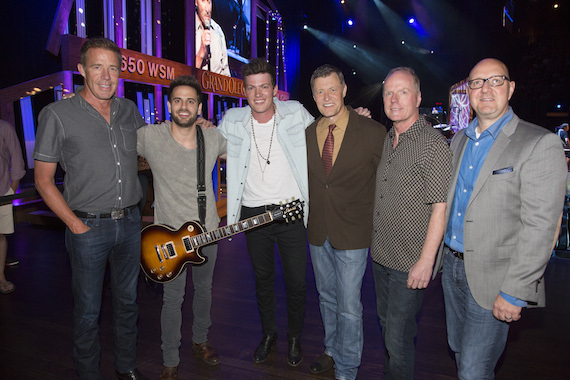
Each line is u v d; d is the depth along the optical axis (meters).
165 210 2.25
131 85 7.51
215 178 5.96
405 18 16.45
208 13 9.01
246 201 2.38
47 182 1.89
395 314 1.86
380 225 1.89
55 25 5.64
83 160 1.94
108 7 6.71
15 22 5.66
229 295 3.42
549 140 1.41
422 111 13.28
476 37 15.72
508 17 13.89
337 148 2.13
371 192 2.13
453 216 1.70
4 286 3.43
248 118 2.33
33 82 5.77
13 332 2.78
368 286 3.62
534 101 14.26
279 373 2.33
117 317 2.19
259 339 2.70
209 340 2.68
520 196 1.46
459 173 1.68
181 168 2.22
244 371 2.35
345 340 2.17
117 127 2.05
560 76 10.84
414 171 1.73
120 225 2.08
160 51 7.87
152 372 2.34
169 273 2.22
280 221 2.33
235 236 5.24
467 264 1.58
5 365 2.40
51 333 2.77
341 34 17.00
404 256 1.79
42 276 3.83
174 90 2.12
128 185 2.10
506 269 1.51
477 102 1.57
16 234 5.37
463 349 1.64
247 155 2.31
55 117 1.88
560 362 2.46
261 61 2.15
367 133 2.07
